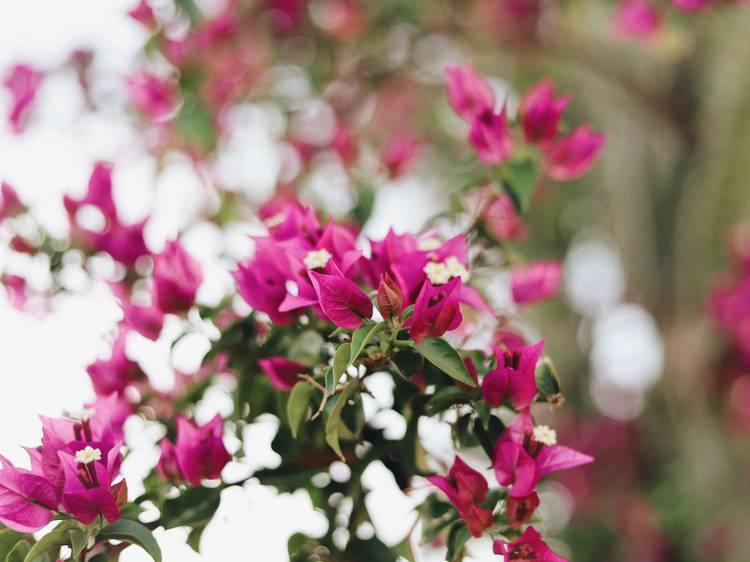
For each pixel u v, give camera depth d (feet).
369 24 4.83
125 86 4.40
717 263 5.53
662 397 6.87
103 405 2.97
